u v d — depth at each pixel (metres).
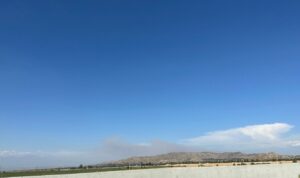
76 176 52.56
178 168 61.19
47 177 50.72
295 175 71.00
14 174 61.75
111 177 54.84
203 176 62.97
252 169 67.19
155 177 58.72
